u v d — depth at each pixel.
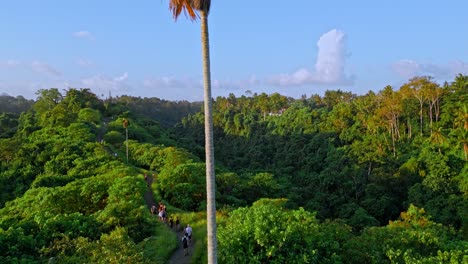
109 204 28.77
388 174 56.88
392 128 74.69
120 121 87.81
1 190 47.75
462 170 49.81
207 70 11.34
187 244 22.78
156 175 49.75
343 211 51.59
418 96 74.12
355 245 18.66
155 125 104.88
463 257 16.92
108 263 16.38
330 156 73.31
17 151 55.78
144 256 18.27
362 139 77.69
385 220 51.38
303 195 59.84
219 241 16.52
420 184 50.44
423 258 17.67
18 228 20.36
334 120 86.50
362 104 91.44
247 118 124.06
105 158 50.72
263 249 16.06
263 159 91.31
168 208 34.59
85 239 19.77
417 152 63.28
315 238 16.83
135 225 25.38
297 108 112.19
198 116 145.62
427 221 28.39
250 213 17.84
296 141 87.31
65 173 48.78
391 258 17.66
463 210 42.00
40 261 18.30
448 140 57.62
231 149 108.94
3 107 167.50
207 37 11.31
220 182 46.31
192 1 10.91
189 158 56.62
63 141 57.62
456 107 67.75
